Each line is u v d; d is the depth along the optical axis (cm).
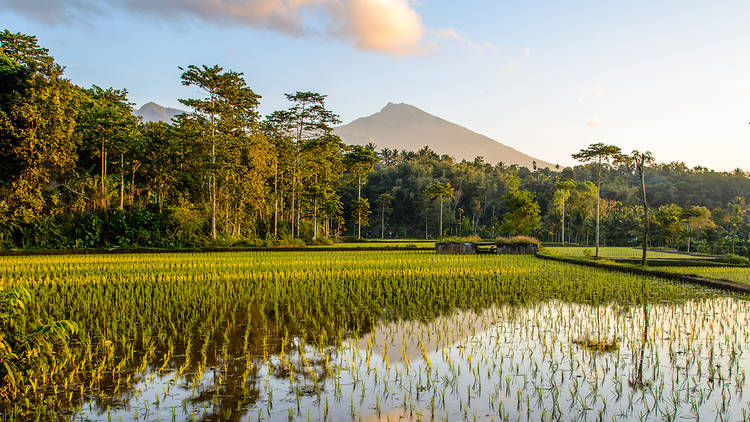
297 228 5666
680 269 2553
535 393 771
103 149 4041
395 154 14075
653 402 736
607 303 1557
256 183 4712
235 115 4488
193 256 3153
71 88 3741
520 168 14150
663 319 1308
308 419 671
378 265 2609
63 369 862
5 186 3175
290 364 912
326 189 6381
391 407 716
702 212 6275
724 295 1730
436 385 805
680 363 923
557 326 1225
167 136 4672
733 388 794
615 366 903
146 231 3894
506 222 5484
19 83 3356
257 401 736
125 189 4969
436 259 3139
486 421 665
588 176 12875
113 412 688
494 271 2447
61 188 3931
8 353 719
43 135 3148
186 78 4184
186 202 4800
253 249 3869
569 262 3166
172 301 1512
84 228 3684
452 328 1205
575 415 687
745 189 10912
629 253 4941
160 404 718
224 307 1433
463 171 11219
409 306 1488
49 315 1286
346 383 814
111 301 1492
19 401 721
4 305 746
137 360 923
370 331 1173
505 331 1173
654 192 11288
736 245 5109
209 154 4375
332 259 3002
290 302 1526
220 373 859
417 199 10406
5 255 3088
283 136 5712
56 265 2438
